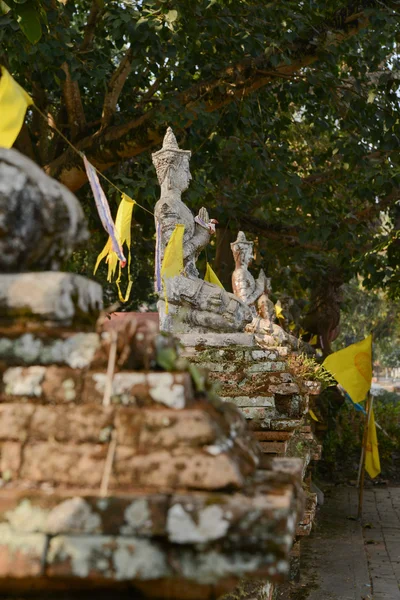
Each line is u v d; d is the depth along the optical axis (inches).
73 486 85.4
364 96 495.8
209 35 443.2
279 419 245.1
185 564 81.1
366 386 503.8
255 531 80.0
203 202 534.9
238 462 89.0
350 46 498.6
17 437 88.3
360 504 539.5
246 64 450.9
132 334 92.1
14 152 97.4
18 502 82.5
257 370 249.3
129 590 85.4
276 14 446.3
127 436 86.2
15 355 91.7
